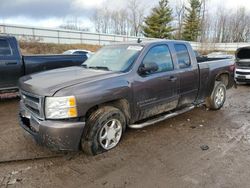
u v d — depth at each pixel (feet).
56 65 24.98
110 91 11.80
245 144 13.48
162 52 15.03
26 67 23.21
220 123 17.08
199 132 15.28
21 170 10.60
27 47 92.38
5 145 12.98
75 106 10.66
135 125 13.78
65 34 116.37
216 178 10.08
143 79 13.46
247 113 19.77
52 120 10.63
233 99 25.13
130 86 12.81
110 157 11.81
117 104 12.84
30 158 11.59
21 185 9.55
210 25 216.54
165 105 15.14
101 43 128.67
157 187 9.49
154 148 12.85
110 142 12.59
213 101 19.79
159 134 14.80
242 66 33.14
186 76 16.20
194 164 11.24
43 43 101.19
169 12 173.27
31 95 11.43
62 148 10.83
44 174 10.32
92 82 11.52
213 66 19.12
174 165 11.14
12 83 22.62
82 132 11.05
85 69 14.25
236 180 9.94
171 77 15.05
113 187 9.48
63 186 9.52
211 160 11.62
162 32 171.63
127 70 13.17
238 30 223.10
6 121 17.17
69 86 10.95
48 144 10.73
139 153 12.26
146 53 14.05
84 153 12.09
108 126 12.34
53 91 10.62
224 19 220.43
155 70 13.92
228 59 21.72
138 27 208.44
